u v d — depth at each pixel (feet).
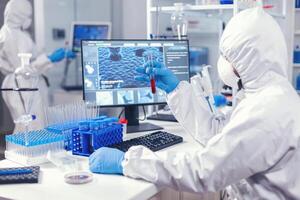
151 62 5.34
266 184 3.61
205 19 7.79
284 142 3.32
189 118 5.13
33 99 5.67
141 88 6.05
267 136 3.28
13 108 8.95
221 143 3.36
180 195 6.27
